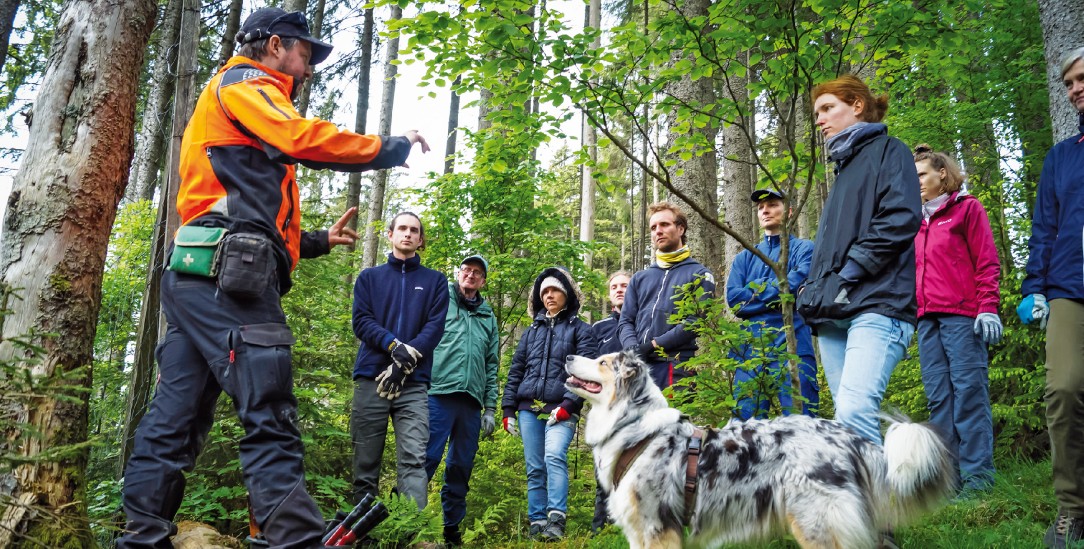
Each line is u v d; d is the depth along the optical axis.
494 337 5.68
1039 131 7.41
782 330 4.04
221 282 2.44
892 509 2.90
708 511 3.07
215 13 9.79
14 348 2.80
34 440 2.75
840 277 3.21
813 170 4.18
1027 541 3.30
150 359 4.54
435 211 8.51
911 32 4.30
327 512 5.23
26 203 3.07
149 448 2.55
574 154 4.81
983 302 4.55
